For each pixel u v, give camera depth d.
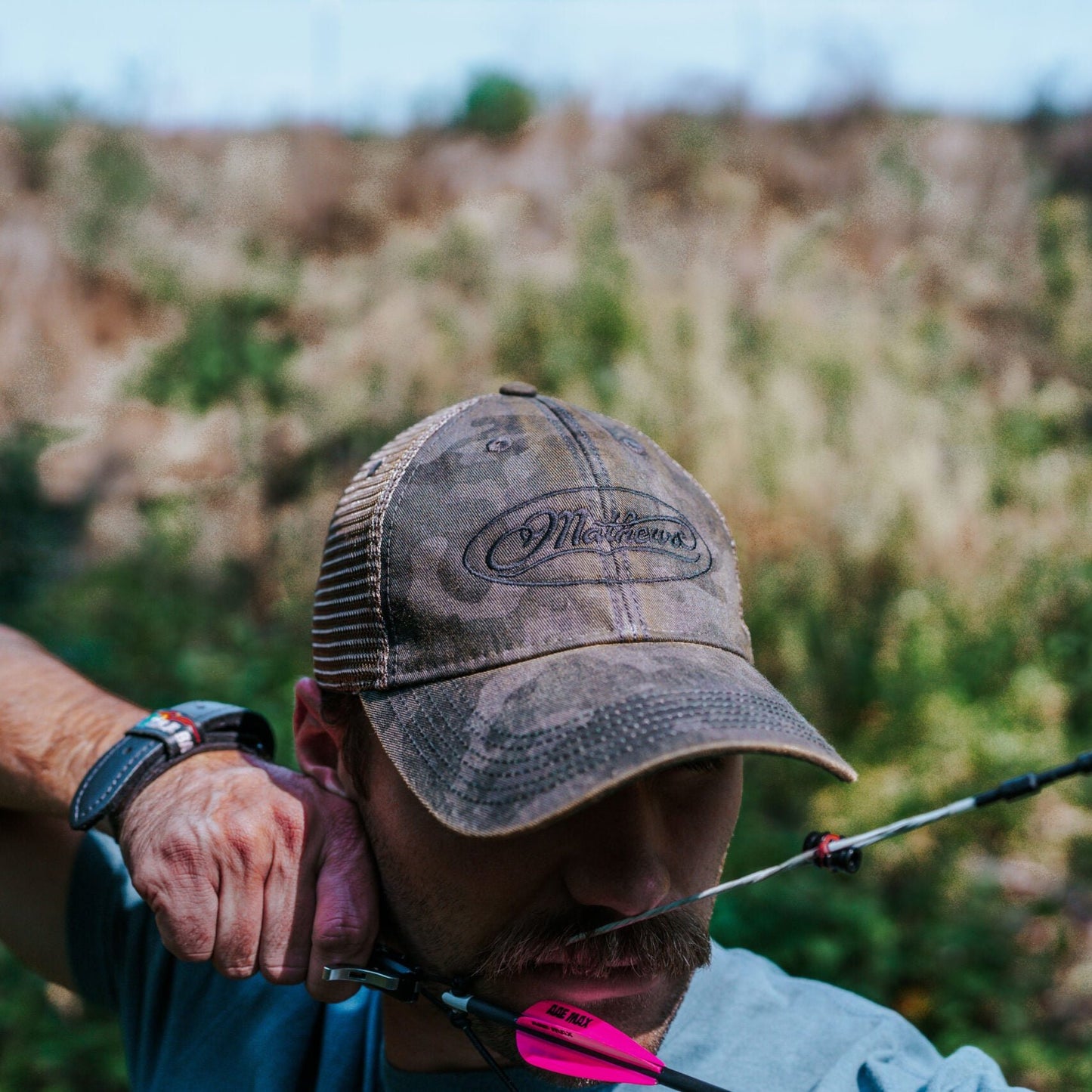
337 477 7.14
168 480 7.21
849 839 1.00
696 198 9.55
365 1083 1.31
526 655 1.06
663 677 1.03
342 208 9.84
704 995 1.33
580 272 7.95
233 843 1.16
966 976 3.74
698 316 7.51
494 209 9.37
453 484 1.14
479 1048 1.11
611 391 6.83
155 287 8.76
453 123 10.48
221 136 10.51
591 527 1.11
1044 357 8.27
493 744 1.02
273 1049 1.35
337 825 1.18
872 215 9.42
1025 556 6.28
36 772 1.45
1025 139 10.24
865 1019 1.32
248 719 1.34
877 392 7.05
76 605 6.09
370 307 8.38
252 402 7.71
